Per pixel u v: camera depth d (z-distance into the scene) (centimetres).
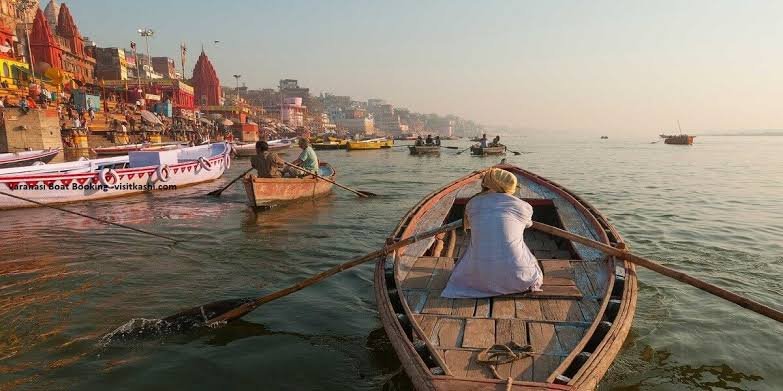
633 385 377
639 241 823
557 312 389
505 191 434
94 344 450
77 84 3981
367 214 1122
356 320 506
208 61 7312
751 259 709
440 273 485
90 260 723
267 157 1239
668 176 2105
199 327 484
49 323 497
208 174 1739
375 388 378
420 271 490
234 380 389
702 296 559
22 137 2261
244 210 1169
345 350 441
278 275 658
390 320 390
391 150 5069
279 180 1198
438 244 596
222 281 633
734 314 507
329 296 573
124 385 381
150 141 3575
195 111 5534
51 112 2358
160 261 722
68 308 538
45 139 2325
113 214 1109
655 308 524
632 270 463
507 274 409
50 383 383
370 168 2619
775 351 430
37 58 3738
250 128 5966
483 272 412
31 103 2533
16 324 494
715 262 696
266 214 1116
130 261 721
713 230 912
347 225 991
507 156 3981
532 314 387
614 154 4356
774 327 477
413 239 490
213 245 820
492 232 415
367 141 5025
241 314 493
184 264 706
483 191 448
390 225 993
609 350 337
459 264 446
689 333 463
